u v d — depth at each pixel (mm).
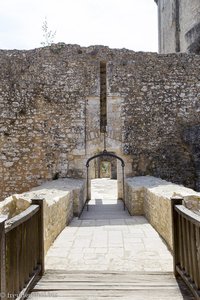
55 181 11836
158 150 13203
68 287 3791
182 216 3885
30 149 12906
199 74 13555
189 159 13297
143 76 13461
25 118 13000
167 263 4918
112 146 13180
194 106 13406
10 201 5312
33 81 13172
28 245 3676
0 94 13031
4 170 12781
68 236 6754
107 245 6004
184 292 3627
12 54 13297
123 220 8758
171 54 13633
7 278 2949
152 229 7387
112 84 13344
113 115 13281
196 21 17609
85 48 13453
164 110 13367
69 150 12984
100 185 20266
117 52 13500
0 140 12859
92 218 9281
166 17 23219
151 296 3512
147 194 8727
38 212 4293
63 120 13102
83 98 13195
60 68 13289
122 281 4023
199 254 3197
